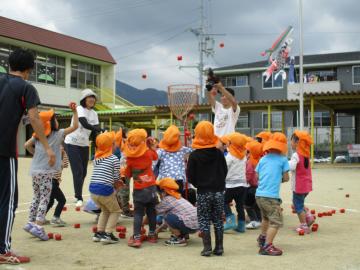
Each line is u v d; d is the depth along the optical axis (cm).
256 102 2300
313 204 966
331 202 997
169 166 654
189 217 561
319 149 2983
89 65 3616
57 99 3281
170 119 2756
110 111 2847
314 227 670
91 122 830
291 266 462
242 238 616
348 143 2986
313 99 2117
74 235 631
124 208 777
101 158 589
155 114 2642
